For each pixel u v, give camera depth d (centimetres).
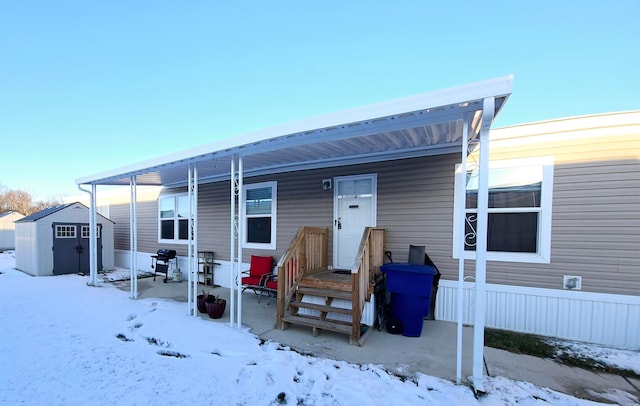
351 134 331
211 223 747
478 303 263
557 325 391
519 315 410
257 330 414
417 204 475
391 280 401
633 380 283
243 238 680
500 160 425
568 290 387
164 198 882
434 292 460
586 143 381
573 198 387
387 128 309
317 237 518
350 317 423
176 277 781
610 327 368
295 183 596
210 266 739
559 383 276
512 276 415
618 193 367
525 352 344
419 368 303
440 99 254
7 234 1593
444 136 396
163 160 503
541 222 402
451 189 453
